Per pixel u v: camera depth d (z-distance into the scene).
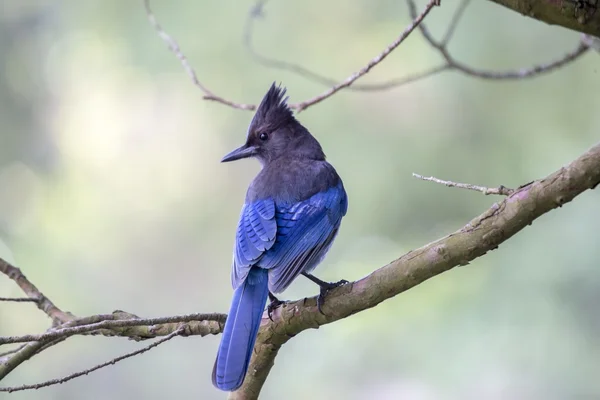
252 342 6.02
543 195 5.06
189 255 14.20
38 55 13.48
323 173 7.87
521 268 10.24
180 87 13.01
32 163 13.67
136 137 13.88
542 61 11.11
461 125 11.47
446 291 10.46
